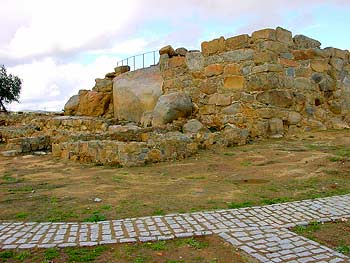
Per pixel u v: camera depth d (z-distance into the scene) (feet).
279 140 37.01
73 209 18.03
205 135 34.50
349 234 14.62
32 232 14.80
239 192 20.66
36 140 43.50
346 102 45.88
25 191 22.36
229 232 14.61
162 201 19.06
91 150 32.81
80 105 61.93
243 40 40.55
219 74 42.75
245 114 40.04
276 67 39.11
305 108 41.19
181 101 42.29
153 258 12.62
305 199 18.88
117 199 19.70
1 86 89.10
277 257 12.53
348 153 28.84
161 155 30.42
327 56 44.24
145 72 54.44
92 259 12.53
